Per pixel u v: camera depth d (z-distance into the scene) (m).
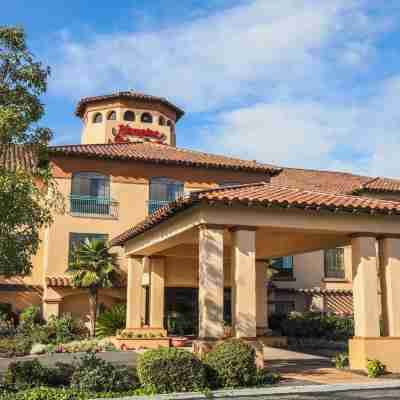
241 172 32.81
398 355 15.60
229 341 13.44
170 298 30.33
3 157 12.32
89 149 31.02
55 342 24.06
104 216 30.34
